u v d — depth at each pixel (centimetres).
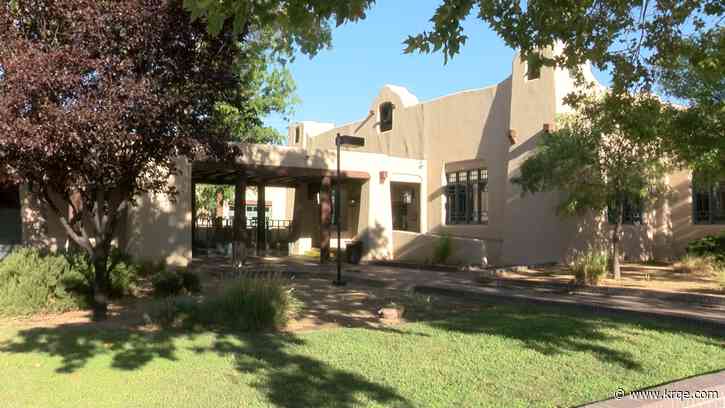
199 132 858
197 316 855
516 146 2028
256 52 1229
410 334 804
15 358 656
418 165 2484
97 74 766
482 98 2245
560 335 796
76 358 654
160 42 812
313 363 639
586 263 1440
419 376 592
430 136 2494
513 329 837
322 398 521
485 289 1376
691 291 1264
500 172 2148
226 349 704
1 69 771
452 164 2402
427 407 501
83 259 1142
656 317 937
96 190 933
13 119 722
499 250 2111
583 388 558
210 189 3206
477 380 581
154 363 637
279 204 3762
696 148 1178
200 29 833
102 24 770
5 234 1580
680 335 805
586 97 1464
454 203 2389
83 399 517
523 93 2012
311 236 2702
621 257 2097
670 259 2156
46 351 688
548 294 1287
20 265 1064
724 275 1333
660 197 1759
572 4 817
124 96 757
